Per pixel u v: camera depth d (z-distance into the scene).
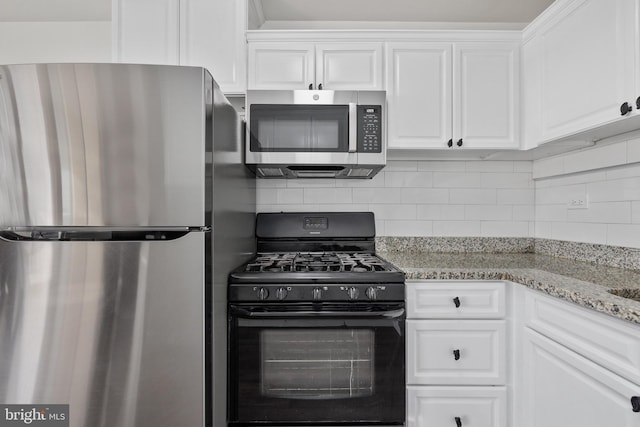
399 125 1.75
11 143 1.03
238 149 1.51
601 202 1.62
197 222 1.07
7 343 1.05
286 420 1.35
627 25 1.14
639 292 1.12
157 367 1.07
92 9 2.08
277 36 1.74
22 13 2.11
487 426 1.43
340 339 1.36
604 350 0.98
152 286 1.07
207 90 1.09
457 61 1.75
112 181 1.04
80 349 1.05
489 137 1.76
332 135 1.68
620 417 0.92
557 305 1.17
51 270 1.04
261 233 1.99
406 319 1.42
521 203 2.09
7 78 1.02
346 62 1.75
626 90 1.15
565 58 1.44
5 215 1.04
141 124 1.05
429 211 2.09
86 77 1.03
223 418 1.28
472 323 1.43
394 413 1.36
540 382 1.27
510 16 2.09
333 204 2.08
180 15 1.74
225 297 1.30
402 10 2.04
